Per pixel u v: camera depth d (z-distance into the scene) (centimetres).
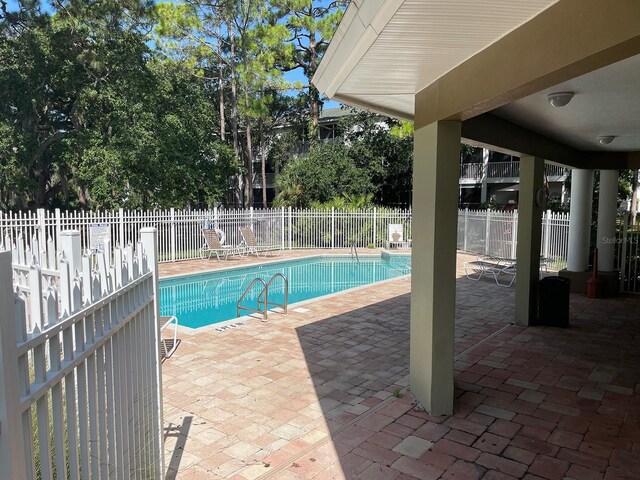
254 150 3011
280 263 1538
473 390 473
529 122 588
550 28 254
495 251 1505
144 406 277
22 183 1859
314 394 462
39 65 1794
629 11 205
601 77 389
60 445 168
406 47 320
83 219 1296
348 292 999
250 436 377
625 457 346
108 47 1745
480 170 2748
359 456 346
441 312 412
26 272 341
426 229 419
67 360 175
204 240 1584
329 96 471
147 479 272
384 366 544
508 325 722
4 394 131
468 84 345
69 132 1916
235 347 612
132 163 1741
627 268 984
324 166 2177
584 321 745
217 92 2698
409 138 2248
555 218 1288
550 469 330
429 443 366
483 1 246
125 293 246
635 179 2094
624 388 479
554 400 449
